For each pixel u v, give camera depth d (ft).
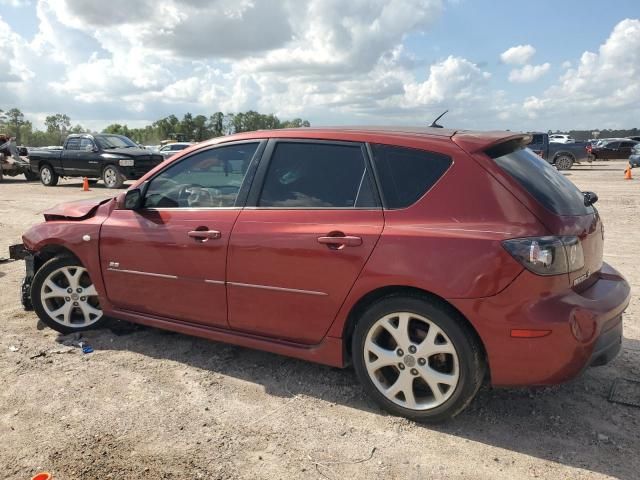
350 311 10.97
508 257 9.43
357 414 11.05
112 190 57.62
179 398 11.72
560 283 9.60
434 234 10.04
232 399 11.69
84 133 61.57
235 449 9.85
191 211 13.16
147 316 14.10
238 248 12.06
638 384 12.08
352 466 9.34
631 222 33.32
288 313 11.68
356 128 12.16
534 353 9.43
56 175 63.52
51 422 10.72
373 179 11.03
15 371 12.96
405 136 11.12
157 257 13.37
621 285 11.15
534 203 9.83
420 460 9.48
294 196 11.86
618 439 10.03
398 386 10.70
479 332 9.67
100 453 9.73
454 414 10.28
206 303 12.83
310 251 11.14
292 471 9.21
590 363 9.78
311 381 12.52
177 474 9.15
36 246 15.40
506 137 10.91
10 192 56.24
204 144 13.51
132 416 10.96
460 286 9.66
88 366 13.30
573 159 87.40
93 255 14.52
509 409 11.16
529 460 9.45
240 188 12.60
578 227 10.25
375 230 10.59
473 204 10.05
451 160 10.44
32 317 16.79
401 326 10.48
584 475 9.01
